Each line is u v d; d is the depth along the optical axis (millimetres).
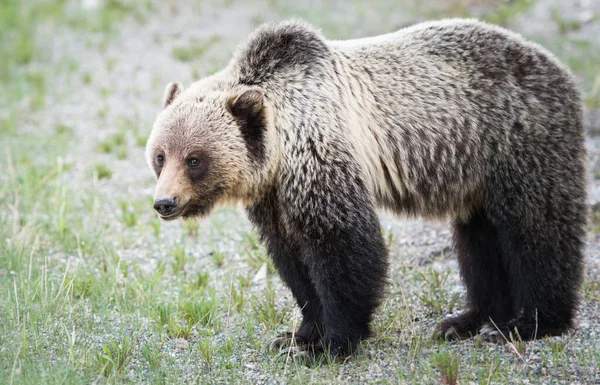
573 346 10711
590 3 25016
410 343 10750
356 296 10531
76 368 10000
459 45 11516
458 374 9836
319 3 28297
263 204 11078
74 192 17109
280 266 11289
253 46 11164
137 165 18688
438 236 14930
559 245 11219
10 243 13891
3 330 10906
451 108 11250
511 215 11273
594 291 12539
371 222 10656
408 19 25953
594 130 18672
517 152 11164
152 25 27641
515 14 25156
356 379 9953
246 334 11438
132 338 11047
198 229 15641
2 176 17562
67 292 11836
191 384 9812
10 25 27609
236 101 10500
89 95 22812
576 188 11344
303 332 11336
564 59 22312
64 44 26469
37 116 21453
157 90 22891
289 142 10633
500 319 12055
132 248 14773
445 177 11391
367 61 11297
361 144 10844
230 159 10508
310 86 10773
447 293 12883
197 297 12461
